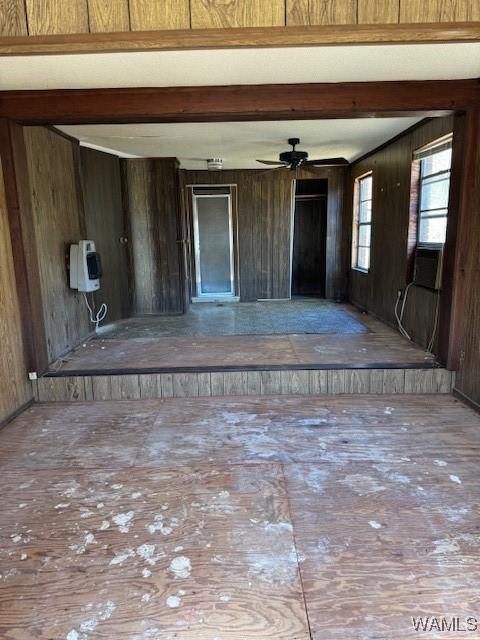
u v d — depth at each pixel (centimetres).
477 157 306
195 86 298
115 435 288
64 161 432
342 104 300
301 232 823
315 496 216
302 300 755
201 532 192
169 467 246
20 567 173
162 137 472
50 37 198
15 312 327
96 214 523
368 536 187
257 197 740
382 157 535
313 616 149
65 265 425
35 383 347
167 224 621
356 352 397
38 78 276
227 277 765
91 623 148
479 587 160
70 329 433
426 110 303
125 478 236
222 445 271
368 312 611
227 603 155
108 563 175
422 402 332
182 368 355
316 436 280
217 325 549
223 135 471
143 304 637
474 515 200
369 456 254
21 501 217
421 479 229
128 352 414
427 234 429
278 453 260
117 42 198
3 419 304
